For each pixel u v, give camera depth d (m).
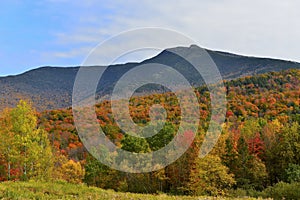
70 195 11.06
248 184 36.31
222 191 29.33
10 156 26.06
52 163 29.36
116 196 11.26
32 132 26.91
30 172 26.91
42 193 10.84
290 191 24.95
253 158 38.22
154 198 11.54
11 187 11.80
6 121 26.92
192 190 30.00
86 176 33.41
